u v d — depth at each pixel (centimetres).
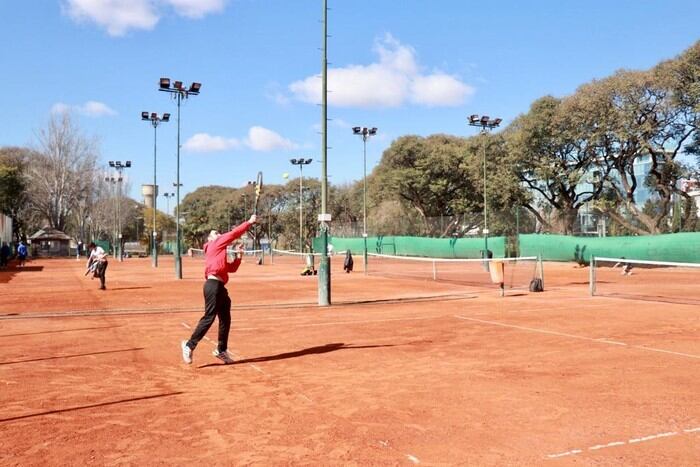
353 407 638
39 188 7844
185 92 3077
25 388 727
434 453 496
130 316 1468
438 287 2395
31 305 1742
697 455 488
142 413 619
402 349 983
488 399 665
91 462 481
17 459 488
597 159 4691
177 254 3098
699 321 1289
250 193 9175
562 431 552
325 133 1705
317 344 1041
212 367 852
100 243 8262
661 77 3994
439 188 6303
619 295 1959
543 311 1500
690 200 4184
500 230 4947
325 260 1692
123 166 6538
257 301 1839
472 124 3709
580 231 4753
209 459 486
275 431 557
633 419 587
